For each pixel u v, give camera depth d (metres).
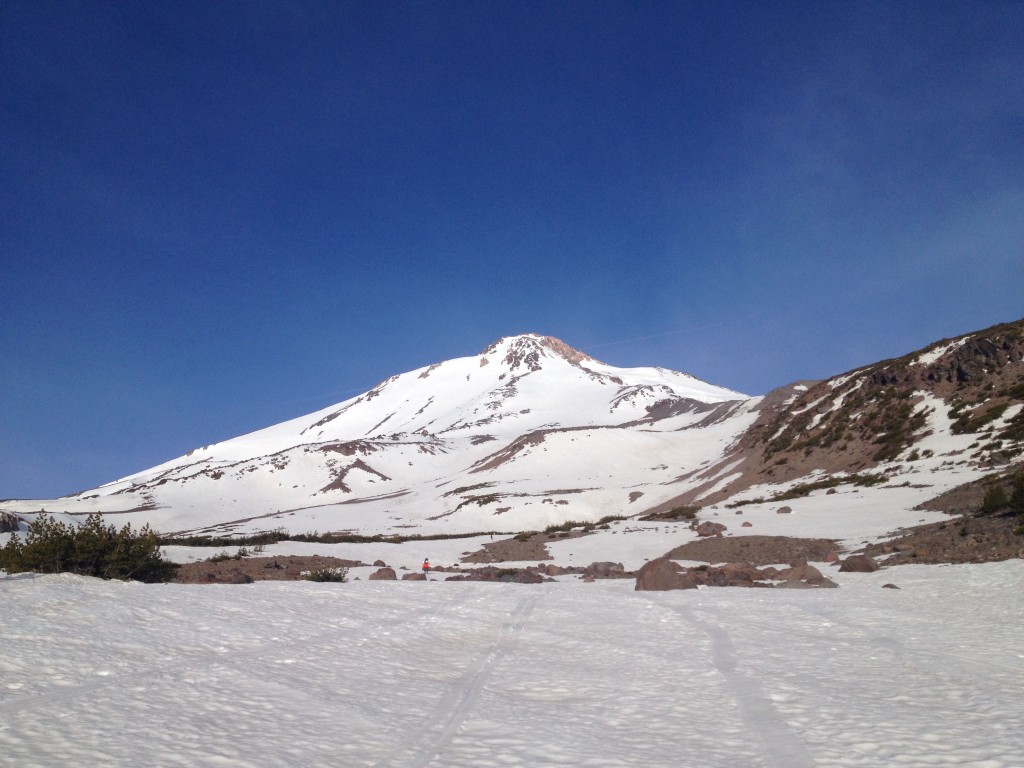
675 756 6.70
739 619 15.12
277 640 11.50
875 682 9.69
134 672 9.02
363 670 9.99
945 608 16.19
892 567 24.42
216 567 28.69
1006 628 13.70
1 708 7.31
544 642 12.68
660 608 16.80
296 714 7.75
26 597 13.22
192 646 10.65
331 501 133.38
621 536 45.88
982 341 63.00
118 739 6.61
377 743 6.94
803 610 16.30
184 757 6.26
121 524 114.62
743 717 8.05
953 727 7.57
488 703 8.59
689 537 42.09
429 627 13.70
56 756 6.09
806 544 32.97
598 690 9.30
